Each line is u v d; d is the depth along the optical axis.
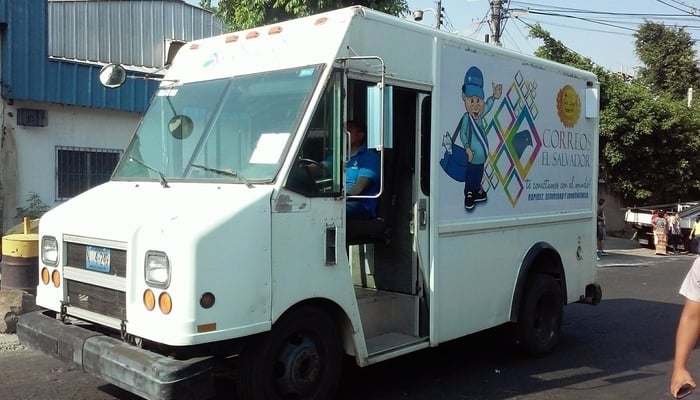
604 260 17.77
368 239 5.29
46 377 5.72
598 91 7.71
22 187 11.84
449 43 5.49
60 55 14.52
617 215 24.94
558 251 6.98
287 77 4.66
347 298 4.64
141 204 4.38
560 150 7.01
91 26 15.01
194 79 5.30
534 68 6.57
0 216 11.53
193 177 4.68
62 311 4.62
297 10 10.47
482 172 5.88
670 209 22.77
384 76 4.35
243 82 4.93
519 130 6.36
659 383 6.09
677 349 3.19
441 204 5.43
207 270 3.80
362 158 5.27
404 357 6.71
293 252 4.27
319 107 4.44
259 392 4.22
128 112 13.16
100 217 4.37
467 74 5.70
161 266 3.84
